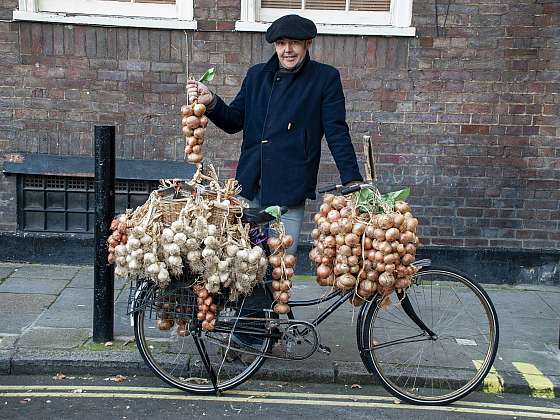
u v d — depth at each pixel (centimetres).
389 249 336
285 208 353
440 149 588
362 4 588
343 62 579
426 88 579
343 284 345
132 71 583
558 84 574
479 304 446
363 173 591
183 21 574
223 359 381
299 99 397
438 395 392
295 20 385
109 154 415
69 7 585
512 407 381
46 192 602
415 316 388
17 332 441
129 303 375
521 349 448
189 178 589
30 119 587
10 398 370
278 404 375
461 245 599
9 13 573
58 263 604
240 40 579
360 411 369
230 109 418
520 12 567
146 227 335
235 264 336
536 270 596
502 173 588
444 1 568
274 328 367
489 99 579
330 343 445
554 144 582
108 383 395
